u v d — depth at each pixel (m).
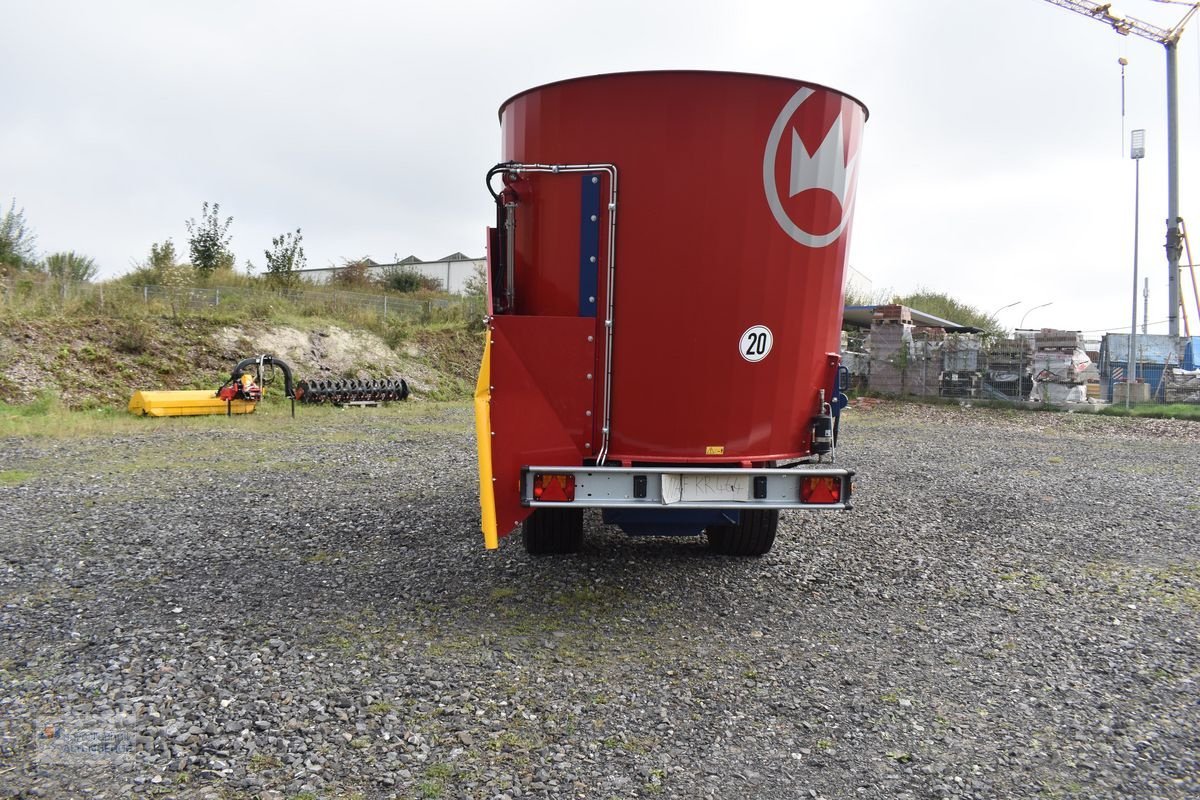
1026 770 3.39
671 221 4.98
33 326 19.30
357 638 4.77
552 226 5.11
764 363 5.20
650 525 5.64
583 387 5.12
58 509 8.06
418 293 41.62
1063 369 23.25
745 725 3.77
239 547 6.77
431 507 8.48
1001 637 5.01
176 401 17.28
